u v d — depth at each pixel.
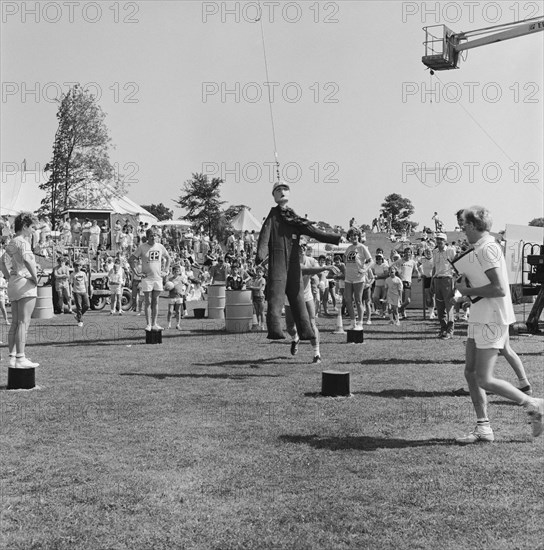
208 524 4.45
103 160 43.47
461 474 5.35
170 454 5.94
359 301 16.25
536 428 6.00
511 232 23.72
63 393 8.65
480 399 6.28
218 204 64.25
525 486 5.07
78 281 19.05
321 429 6.77
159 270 15.46
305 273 11.04
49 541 4.21
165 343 14.40
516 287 23.91
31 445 6.25
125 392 8.71
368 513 4.59
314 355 11.33
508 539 4.19
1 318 20.92
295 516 4.55
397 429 6.77
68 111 42.53
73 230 35.25
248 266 27.78
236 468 5.55
